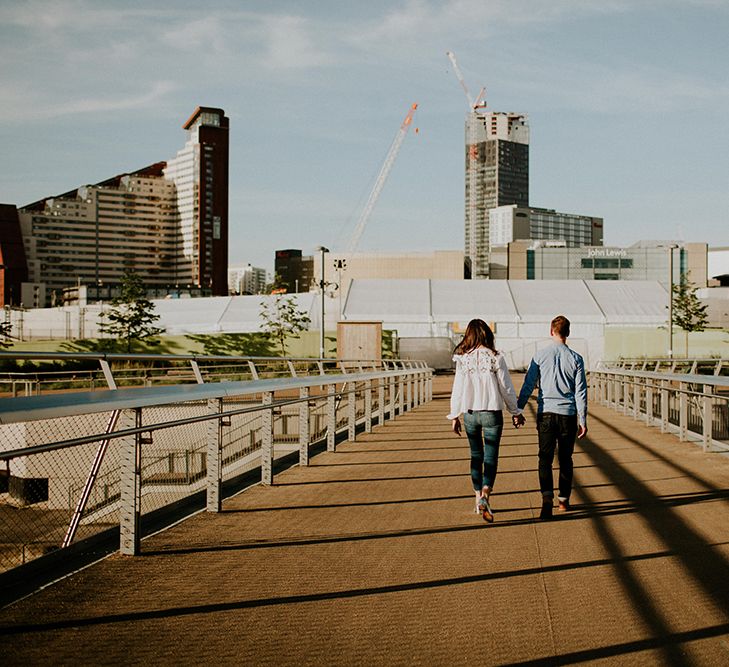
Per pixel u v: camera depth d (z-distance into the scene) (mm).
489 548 5984
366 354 44719
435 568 5410
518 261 158250
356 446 13125
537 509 7617
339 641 4000
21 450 4250
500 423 7156
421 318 67250
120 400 5266
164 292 174750
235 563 5492
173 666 3652
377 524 6852
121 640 3971
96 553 5770
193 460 7926
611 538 6324
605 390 25578
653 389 17625
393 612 4457
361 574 5238
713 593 4828
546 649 3910
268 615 4387
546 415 7340
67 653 3791
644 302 73438
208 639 4000
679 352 58438
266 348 57469
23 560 5211
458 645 3957
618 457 11555
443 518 7145
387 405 23000
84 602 4586
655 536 6387
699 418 13703
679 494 8336
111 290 160500
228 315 67938
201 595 4738
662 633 4133
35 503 5383
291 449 12305
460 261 182625
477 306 70438
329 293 69188
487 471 7102
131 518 5672
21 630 4109
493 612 4469
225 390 7297
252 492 8508
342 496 8258
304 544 6082
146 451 7180
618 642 4000
